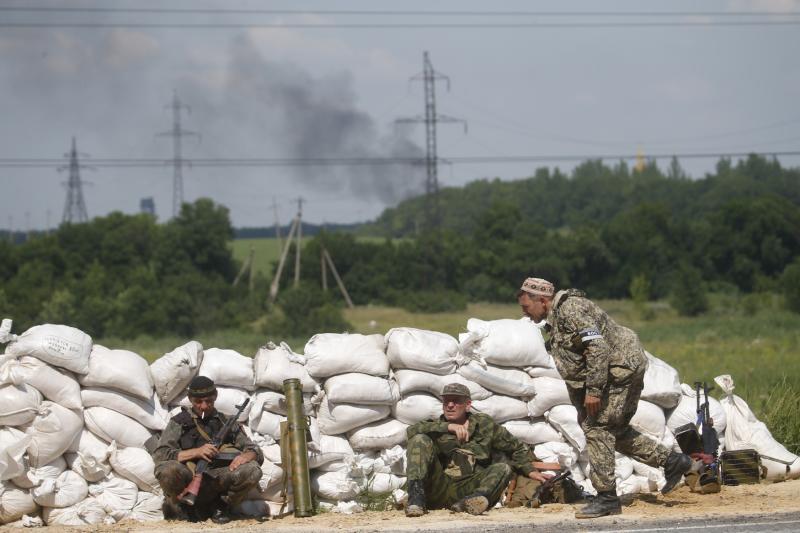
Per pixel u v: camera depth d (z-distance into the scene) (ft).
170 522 106.52
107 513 108.47
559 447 119.55
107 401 111.14
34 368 108.06
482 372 119.65
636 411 114.62
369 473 115.55
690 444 119.75
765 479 126.52
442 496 109.81
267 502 112.98
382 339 122.52
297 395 111.75
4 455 104.32
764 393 194.80
